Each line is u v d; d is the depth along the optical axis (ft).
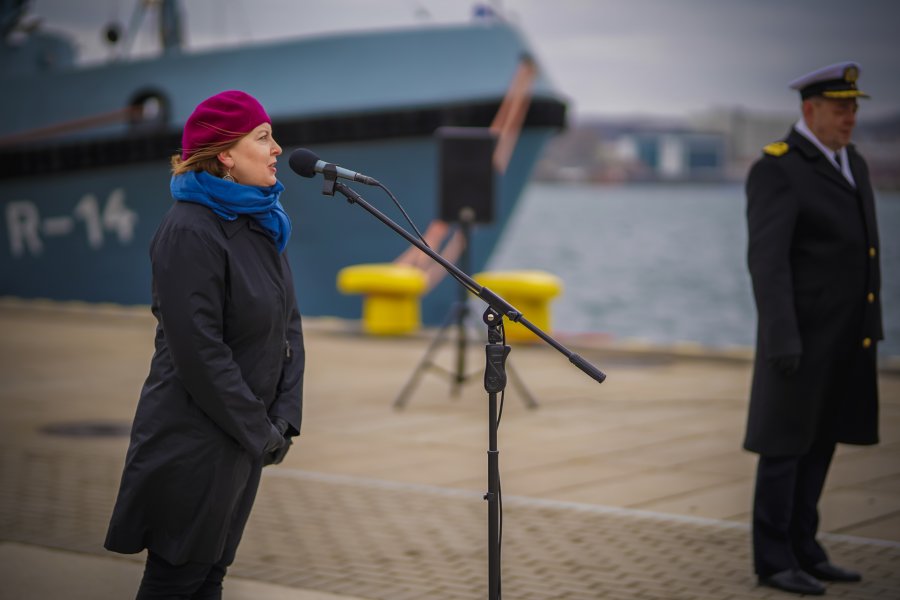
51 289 86.48
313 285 79.46
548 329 63.36
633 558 24.57
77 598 22.09
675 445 36.96
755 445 22.09
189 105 78.54
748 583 22.75
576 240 351.05
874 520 27.58
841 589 22.29
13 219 86.28
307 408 44.06
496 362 17.11
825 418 22.45
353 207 76.64
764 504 22.36
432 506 29.09
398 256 77.41
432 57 75.05
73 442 37.68
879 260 22.17
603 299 164.76
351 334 67.51
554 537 26.23
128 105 80.23
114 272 83.92
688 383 50.21
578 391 47.98
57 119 82.48
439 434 38.96
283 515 28.27
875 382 22.34
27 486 31.42
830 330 21.76
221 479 15.70
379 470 33.32
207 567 16.22
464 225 45.11
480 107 74.23
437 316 79.51
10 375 53.06
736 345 117.39
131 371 54.54
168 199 80.38
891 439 37.60
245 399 15.37
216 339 15.29
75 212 83.92
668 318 142.82
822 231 21.76
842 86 21.68
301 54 76.69
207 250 15.34
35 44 90.58
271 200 16.05
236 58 77.82
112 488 31.27
